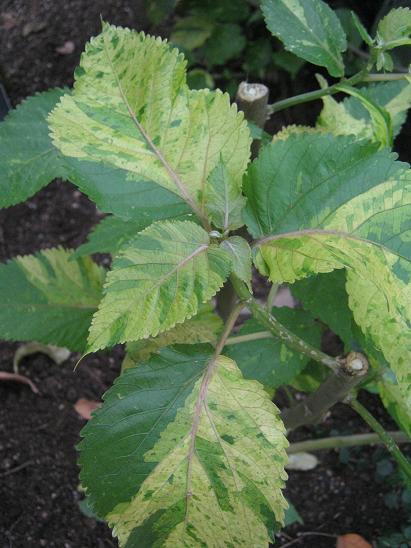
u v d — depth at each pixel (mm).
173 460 446
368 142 426
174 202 447
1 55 1320
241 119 436
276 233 441
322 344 1023
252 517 443
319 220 428
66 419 977
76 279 708
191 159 443
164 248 393
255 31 1272
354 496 935
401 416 578
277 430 446
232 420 450
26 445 949
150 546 443
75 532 882
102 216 1188
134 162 440
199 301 384
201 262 397
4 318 681
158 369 465
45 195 1195
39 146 613
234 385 458
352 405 547
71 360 1025
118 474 446
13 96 1286
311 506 928
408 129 1111
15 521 884
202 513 444
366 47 1215
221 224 444
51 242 1153
